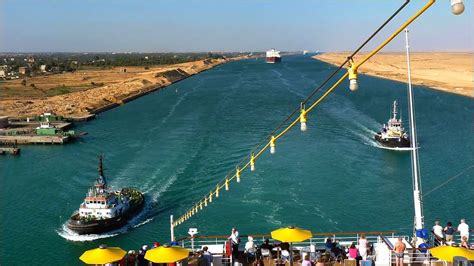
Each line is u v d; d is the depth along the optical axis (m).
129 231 54.62
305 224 53.44
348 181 68.00
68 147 101.62
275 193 63.28
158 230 54.28
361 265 24.78
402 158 80.25
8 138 108.25
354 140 93.94
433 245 27.34
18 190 69.88
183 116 130.62
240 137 98.19
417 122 113.19
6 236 53.47
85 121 132.75
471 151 83.75
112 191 62.75
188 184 69.00
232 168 75.88
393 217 55.09
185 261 26.17
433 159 79.19
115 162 83.19
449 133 99.25
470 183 66.12
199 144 93.06
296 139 94.69
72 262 47.97
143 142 98.44
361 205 58.91
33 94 190.88
